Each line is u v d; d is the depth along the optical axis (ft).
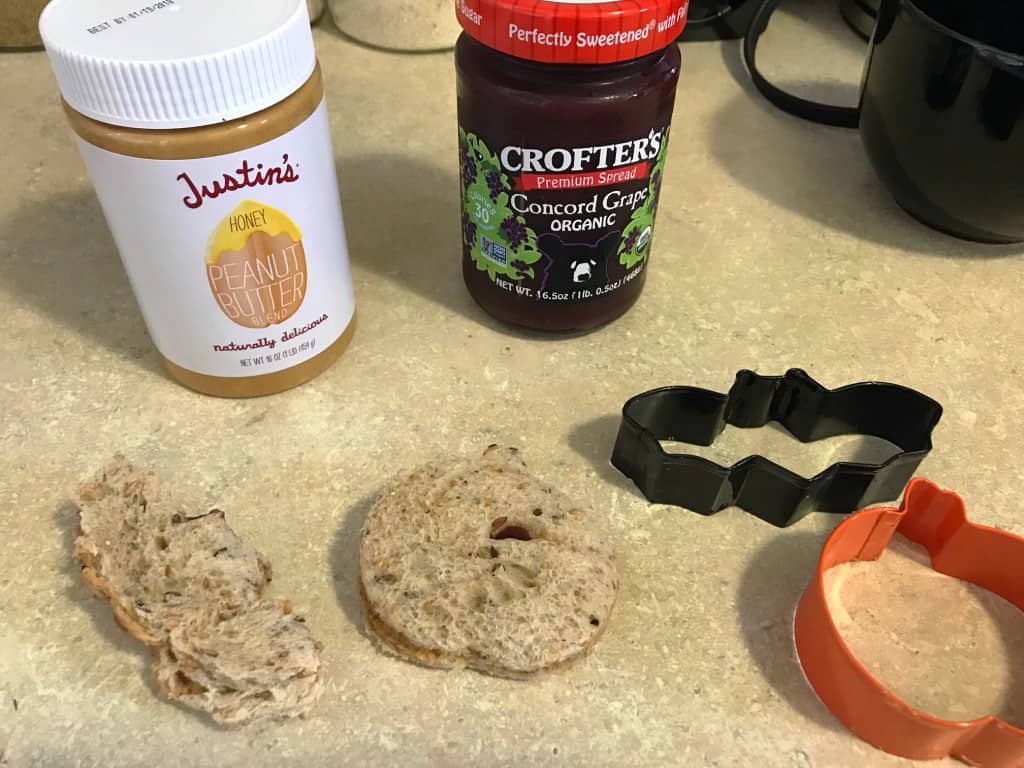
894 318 1.21
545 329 1.14
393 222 1.34
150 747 0.77
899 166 1.24
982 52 1.04
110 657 0.83
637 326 1.19
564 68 0.87
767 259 1.30
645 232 1.07
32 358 1.12
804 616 0.85
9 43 1.64
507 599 0.84
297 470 1.00
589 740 0.79
